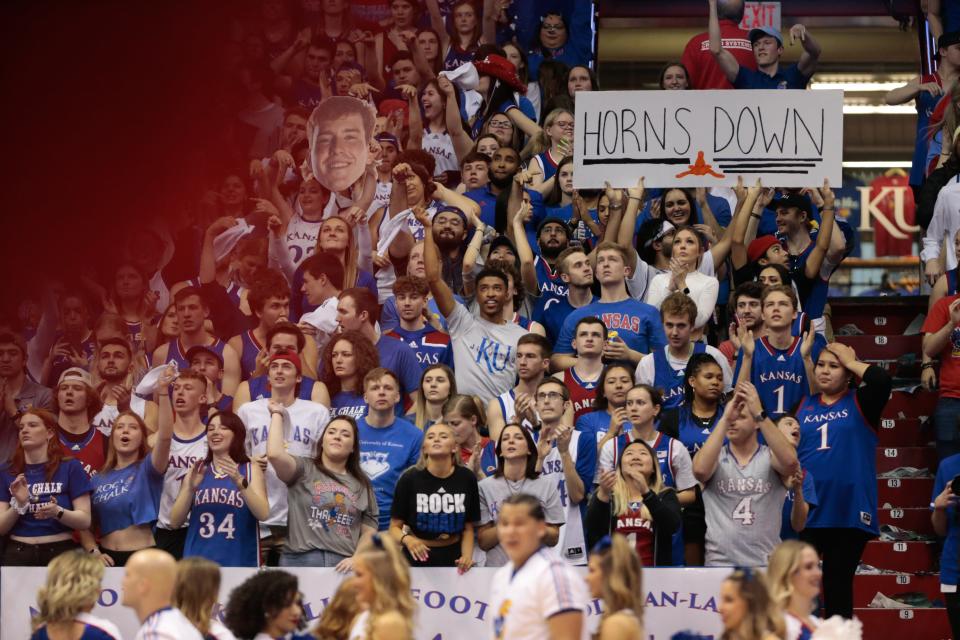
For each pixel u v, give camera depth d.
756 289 33.41
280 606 21.33
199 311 37.16
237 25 47.25
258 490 28.44
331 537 28.05
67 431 33.16
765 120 36.38
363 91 47.06
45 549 29.83
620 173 36.66
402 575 20.50
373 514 28.67
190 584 21.41
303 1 48.25
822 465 29.47
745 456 28.19
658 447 28.55
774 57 45.19
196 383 30.84
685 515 28.30
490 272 34.62
